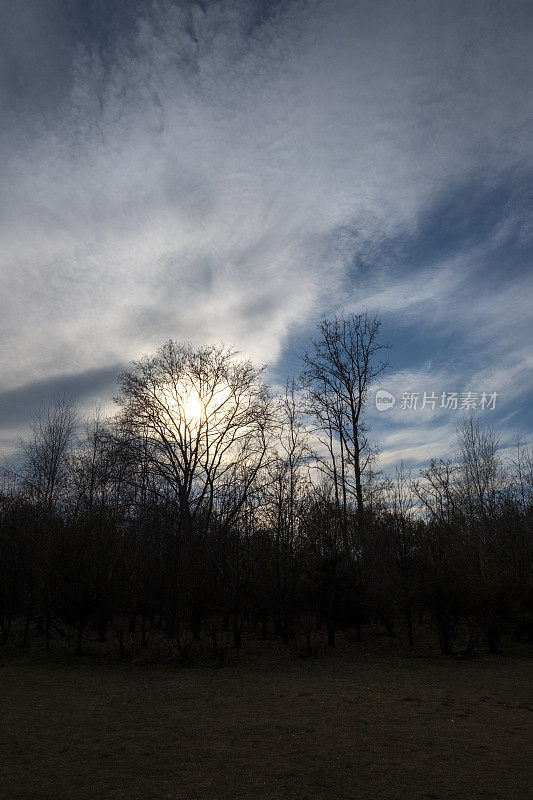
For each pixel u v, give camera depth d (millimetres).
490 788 6113
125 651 17734
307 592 20094
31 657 17156
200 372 32219
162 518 27344
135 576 18344
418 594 18016
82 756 7340
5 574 19703
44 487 30516
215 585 18203
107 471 29531
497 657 16875
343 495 30484
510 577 19000
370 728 8789
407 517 22234
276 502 22922
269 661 16625
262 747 7770
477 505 29734
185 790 6074
